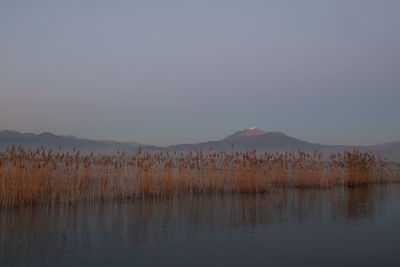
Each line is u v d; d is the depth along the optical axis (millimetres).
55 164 28188
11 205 25891
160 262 14633
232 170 36812
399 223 22469
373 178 51531
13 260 14727
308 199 33469
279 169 41750
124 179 31594
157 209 27266
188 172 35188
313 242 17797
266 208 28094
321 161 44312
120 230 20281
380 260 14945
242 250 16391
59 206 27797
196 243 17562
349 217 24594
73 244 17219
